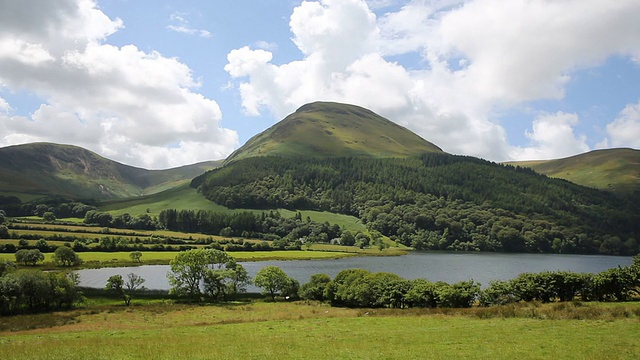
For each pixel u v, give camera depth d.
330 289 80.38
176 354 30.98
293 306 77.81
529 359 28.45
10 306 69.81
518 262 182.25
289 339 37.44
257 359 29.55
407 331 41.12
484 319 47.59
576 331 36.41
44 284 73.12
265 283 89.75
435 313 55.09
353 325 47.72
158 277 123.69
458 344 33.66
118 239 180.88
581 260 199.62
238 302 85.75
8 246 150.00
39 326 58.16
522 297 61.66
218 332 45.34
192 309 74.50
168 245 186.88
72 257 134.75
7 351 33.38
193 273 89.75
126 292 95.25
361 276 77.88
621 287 57.34
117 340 38.97
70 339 42.16
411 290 67.56
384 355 30.50
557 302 58.38
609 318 41.44
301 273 135.00
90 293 92.25
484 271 143.50
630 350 29.42
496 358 28.98
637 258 61.00
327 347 33.25
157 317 65.69
